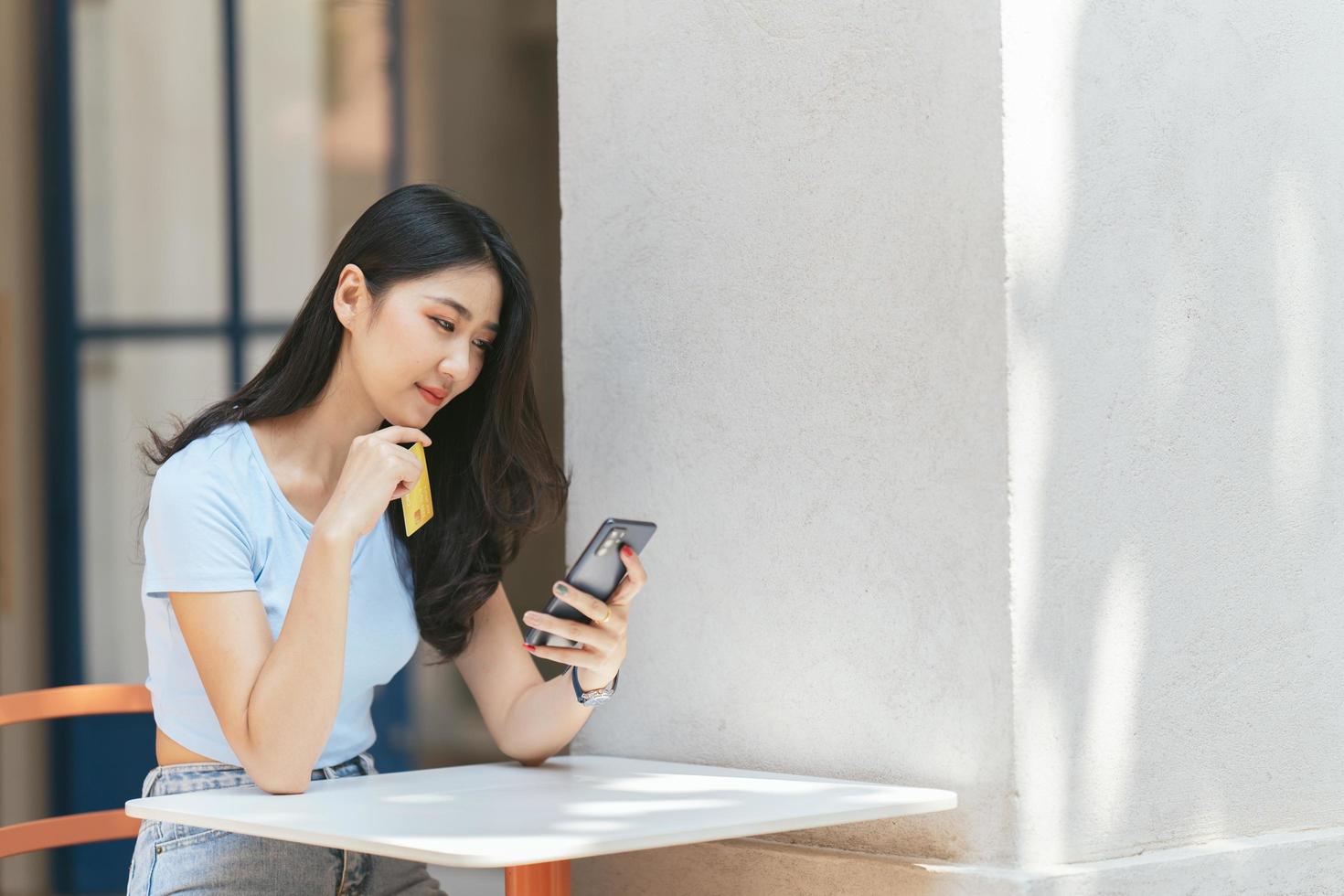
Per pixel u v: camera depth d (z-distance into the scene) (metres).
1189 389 1.67
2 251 4.54
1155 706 1.61
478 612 1.99
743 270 1.81
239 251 4.84
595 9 2.00
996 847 1.51
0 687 4.49
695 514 1.86
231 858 1.61
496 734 1.91
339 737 1.80
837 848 1.68
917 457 1.60
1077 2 1.58
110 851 4.55
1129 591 1.60
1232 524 1.70
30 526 4.59
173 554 1.63
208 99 4.83
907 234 1.62
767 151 1.78
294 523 1.74
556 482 1.98
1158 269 1.65
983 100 1.54
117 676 4.68
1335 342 1.83
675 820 1.33
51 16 4.67
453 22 5.13
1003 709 1.51
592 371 2.01
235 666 1.58
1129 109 1.63
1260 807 1.71
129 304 4.77
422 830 1.27
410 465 1.63
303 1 4.93
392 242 1.73
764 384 1.78
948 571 1.57
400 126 5.03
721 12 1.83
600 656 1.74
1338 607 1.81
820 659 1.71
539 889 1.51
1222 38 1.72
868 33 1.66
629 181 1.96
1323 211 1.82
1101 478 1.58
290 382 1.78
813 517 1.72
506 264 1.80
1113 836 1.57
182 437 1.78
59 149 4.70
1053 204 1.55
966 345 1.55
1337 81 1.84
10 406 4.55
